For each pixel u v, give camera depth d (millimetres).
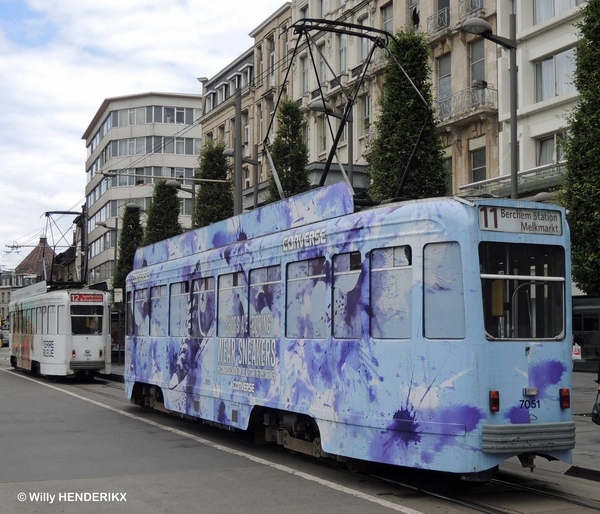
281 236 11086
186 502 8289
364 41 37781
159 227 39594
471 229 8289
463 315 8211
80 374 30453
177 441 12953
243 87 51531
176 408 14555
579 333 27562
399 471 10023
